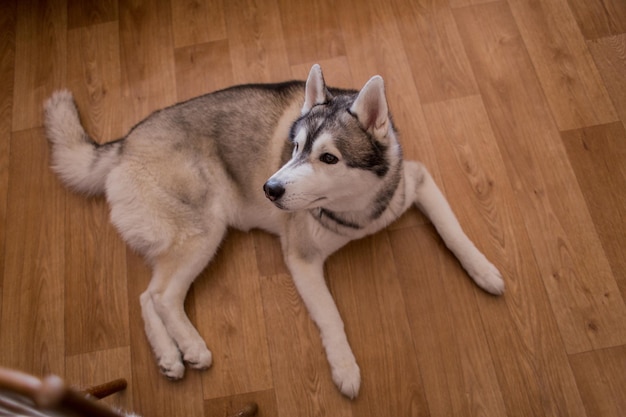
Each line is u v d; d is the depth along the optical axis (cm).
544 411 192
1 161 251
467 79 250
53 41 275
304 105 183
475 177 232
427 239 223
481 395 196
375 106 164
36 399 84
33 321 220
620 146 230
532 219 222
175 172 203
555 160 231
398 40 261
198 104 213
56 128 233
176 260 208
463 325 207
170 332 208
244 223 224
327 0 273
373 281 218
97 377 210
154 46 270
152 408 204
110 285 225
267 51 265
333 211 193
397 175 190
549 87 245
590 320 203
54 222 237
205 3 277
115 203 209
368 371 204
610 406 190
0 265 231
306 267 207
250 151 205
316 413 199
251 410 194
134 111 258
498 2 265
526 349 201
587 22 256
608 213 219
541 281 211
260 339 212
